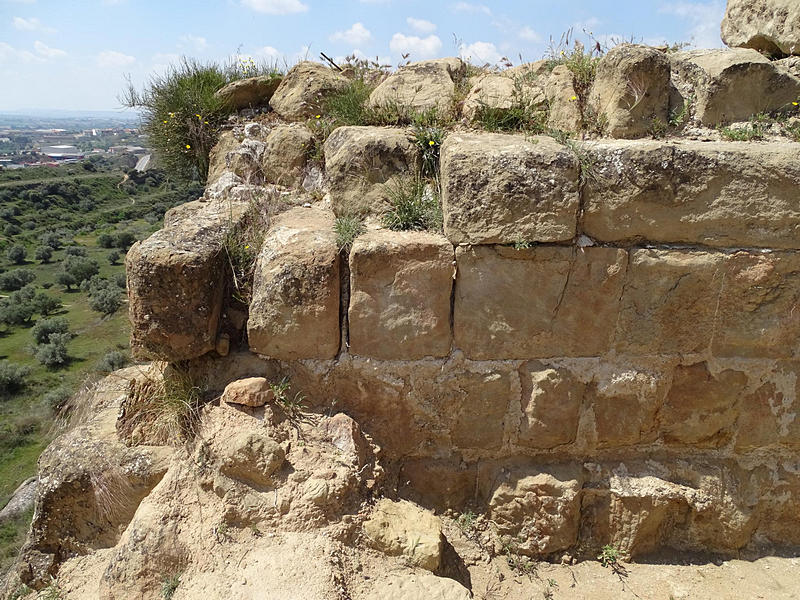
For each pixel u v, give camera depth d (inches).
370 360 108.1
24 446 516.1
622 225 101.5
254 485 97.1
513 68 161.3
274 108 201.3
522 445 113.1
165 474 100.9
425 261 102.7
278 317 105.2
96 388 123.5
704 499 112.0
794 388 111.7
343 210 121.9
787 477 114.9
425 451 114.0
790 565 112.6
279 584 83.7
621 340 107.6
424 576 92.5
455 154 99.9
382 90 158.7
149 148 237.1
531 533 110.7
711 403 111.9
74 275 1190.3
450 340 107.5
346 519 96.0
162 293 101.0
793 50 141.7
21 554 106.8
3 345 920.3
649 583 107.2
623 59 118.8
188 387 108.1
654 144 99.9
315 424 107.0
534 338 106.7
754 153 99.7
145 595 88.5
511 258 102.4
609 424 112.0
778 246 103.2
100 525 107.3
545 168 98.3
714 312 106.7
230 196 147.9
